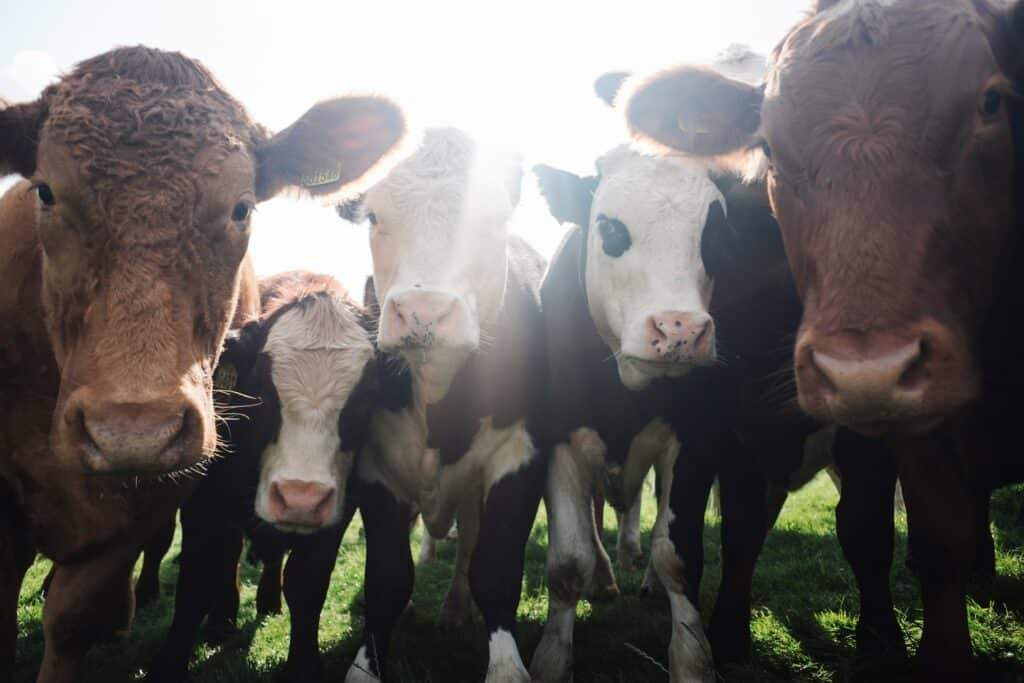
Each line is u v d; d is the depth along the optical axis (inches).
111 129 43.8
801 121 44.3
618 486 72.7
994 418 52.9
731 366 69.4
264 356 69.5
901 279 39.9
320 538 67.3
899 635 64.2
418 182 63.7
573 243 76.9
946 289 41.4
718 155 57.9
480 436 67.1
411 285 60.6
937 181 41.6
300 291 76.1
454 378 66.4
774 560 95.5
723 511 69.2
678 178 65.5
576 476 69.6
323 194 54.8
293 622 66.3
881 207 40.9
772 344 68.7
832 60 44.0
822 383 40.5
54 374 52.7
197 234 44.0
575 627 75.8
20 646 80.6
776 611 75.1
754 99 55.4
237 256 46.8
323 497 65.4
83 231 42.9
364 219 68.1
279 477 65.7
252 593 106.0
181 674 67.5
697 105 56.4
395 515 69.8
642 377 66.1
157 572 96.6
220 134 46.0
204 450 42.2
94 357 41.1
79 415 40.5
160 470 40.9
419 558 111.9
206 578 68.8
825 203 42.5
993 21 45.2
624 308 64.9
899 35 43.3
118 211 42.5
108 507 53.8
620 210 65.4
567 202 72.9
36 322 51.8
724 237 66.2
